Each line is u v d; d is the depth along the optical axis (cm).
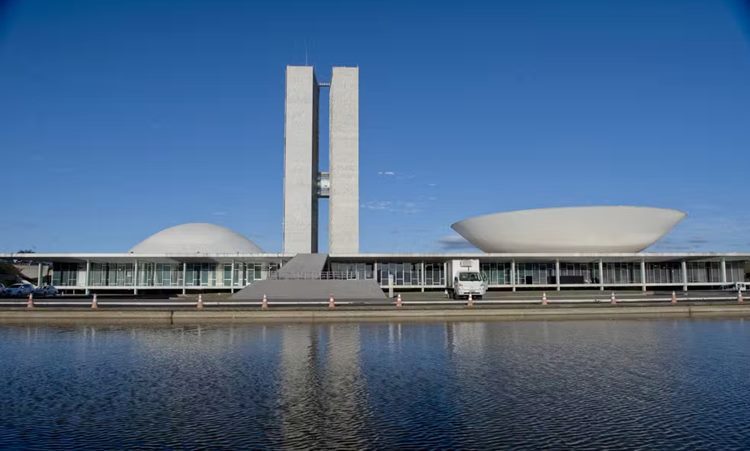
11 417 1090
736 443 929
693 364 1608
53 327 2627
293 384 1365
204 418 1079
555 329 2498
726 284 6281
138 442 941
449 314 3002
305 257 5547
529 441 943
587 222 6581
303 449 906
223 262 5859
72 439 957
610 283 6294
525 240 6806
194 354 1811
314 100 7206
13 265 8562
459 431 996
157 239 7525
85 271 5791
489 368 1558
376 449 906
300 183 6875
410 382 1382
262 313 2892
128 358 1739
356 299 4134
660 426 1023
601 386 1334
